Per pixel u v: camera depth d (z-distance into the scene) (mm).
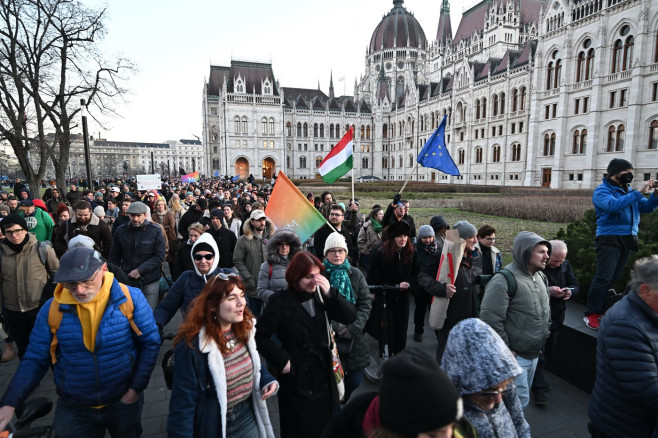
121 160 159125
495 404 2262
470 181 72062
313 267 3354
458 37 98438
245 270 6340
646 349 2475
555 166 52156
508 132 62250
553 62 53125
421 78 111812
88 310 2795
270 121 95750
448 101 78125
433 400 1382
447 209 26375
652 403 2408
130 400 2973
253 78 95375
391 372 1466
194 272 4480
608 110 45531
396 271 5266
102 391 2873
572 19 49625
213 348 2771
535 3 87062
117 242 6000
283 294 3477
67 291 2875
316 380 3416
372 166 107312
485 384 2031
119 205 13602
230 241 7344
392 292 5316
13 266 5082
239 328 2998
